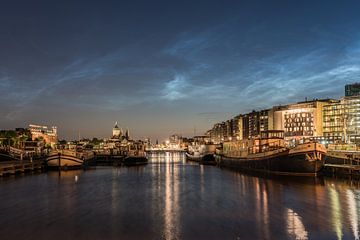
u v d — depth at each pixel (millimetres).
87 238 34688
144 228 37969
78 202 53938
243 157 119312
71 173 112125
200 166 157375
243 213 44375
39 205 51531
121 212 46094
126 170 129625
